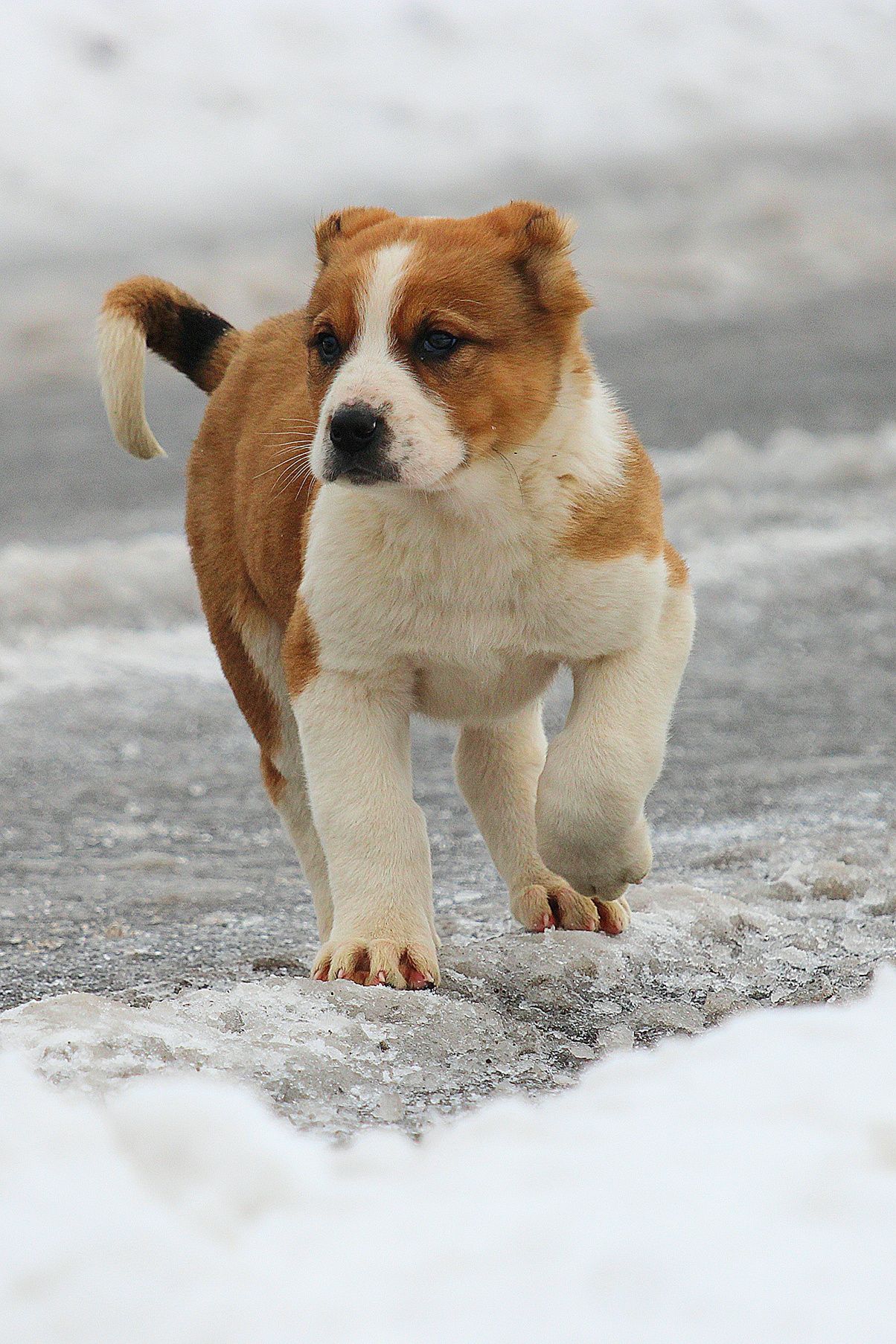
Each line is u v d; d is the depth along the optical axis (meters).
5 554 22.61
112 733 16.27
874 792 12.86
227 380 10.89
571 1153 4.38
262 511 9.84
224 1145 4.23
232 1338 3.39
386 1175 4.42
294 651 8.80
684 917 9.09
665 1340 3.31
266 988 7.50
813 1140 4.32
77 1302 3.54
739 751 14.52
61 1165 4.20
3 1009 8.20
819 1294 3.45
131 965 9.12
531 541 8.35
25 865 11.90
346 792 8.48
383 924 8.25
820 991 7.84
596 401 8.84
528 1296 3.47
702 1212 3.85
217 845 12.60
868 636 18.69
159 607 20.98
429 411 8.07
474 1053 6.96
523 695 9.16
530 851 9.67
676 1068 5.11
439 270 8.28
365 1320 3.43
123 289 11.14
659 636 8.76
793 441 27.84
